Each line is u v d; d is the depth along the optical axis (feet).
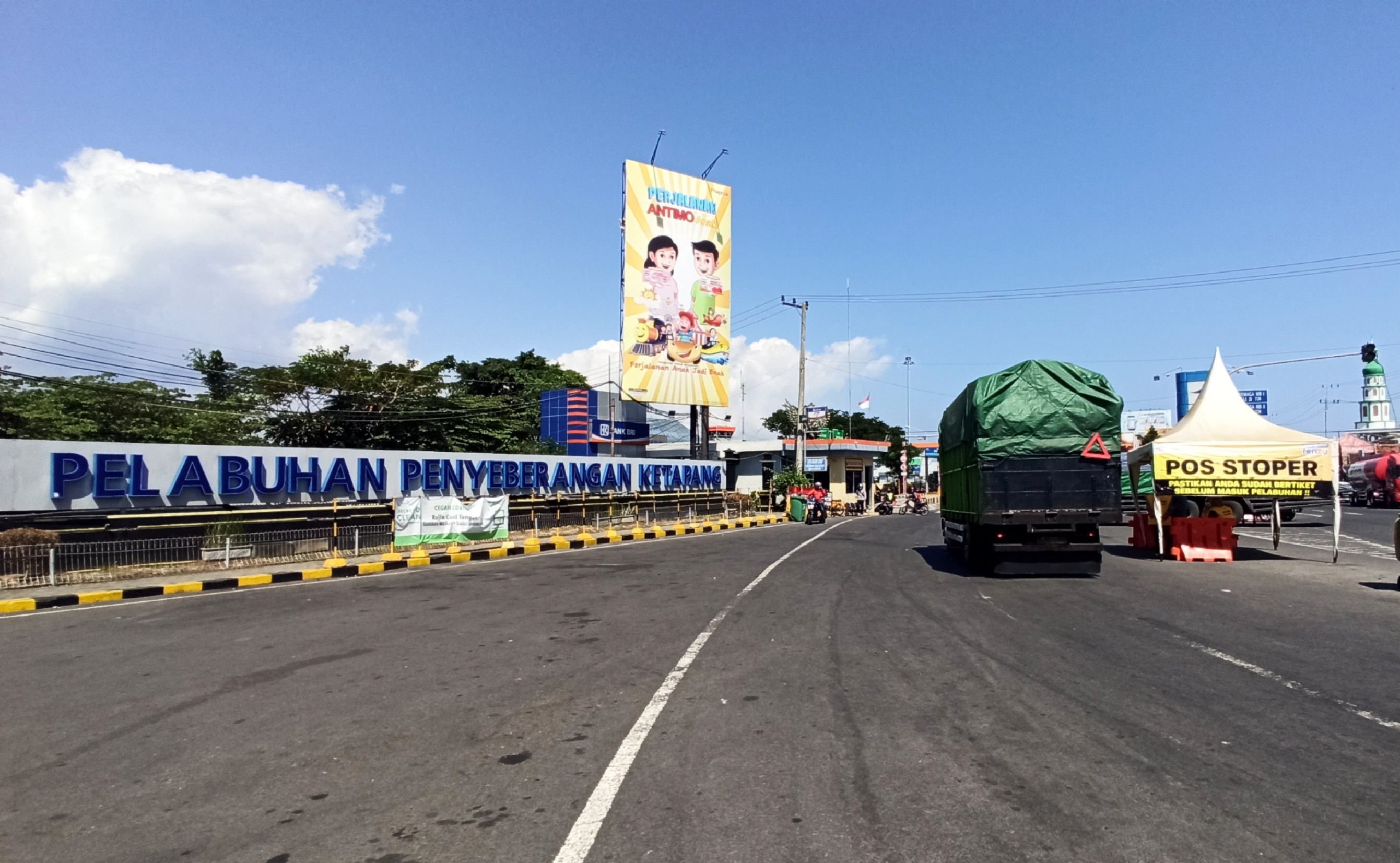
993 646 29.22
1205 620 34.14
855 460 211.20
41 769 17.78
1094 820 14.46
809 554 67.67
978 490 49.14
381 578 54.44
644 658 27.78
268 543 61.67
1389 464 143.23
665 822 14.60
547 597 43.06
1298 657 27.02
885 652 28.37
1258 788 15.84
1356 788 15.79
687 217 124.47
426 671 26.30
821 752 18.13
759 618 35.42
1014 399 48.73
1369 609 36.24
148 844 14.05
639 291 119.34
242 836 14.32
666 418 222.48
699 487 134.21
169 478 67.31
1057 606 38.09
